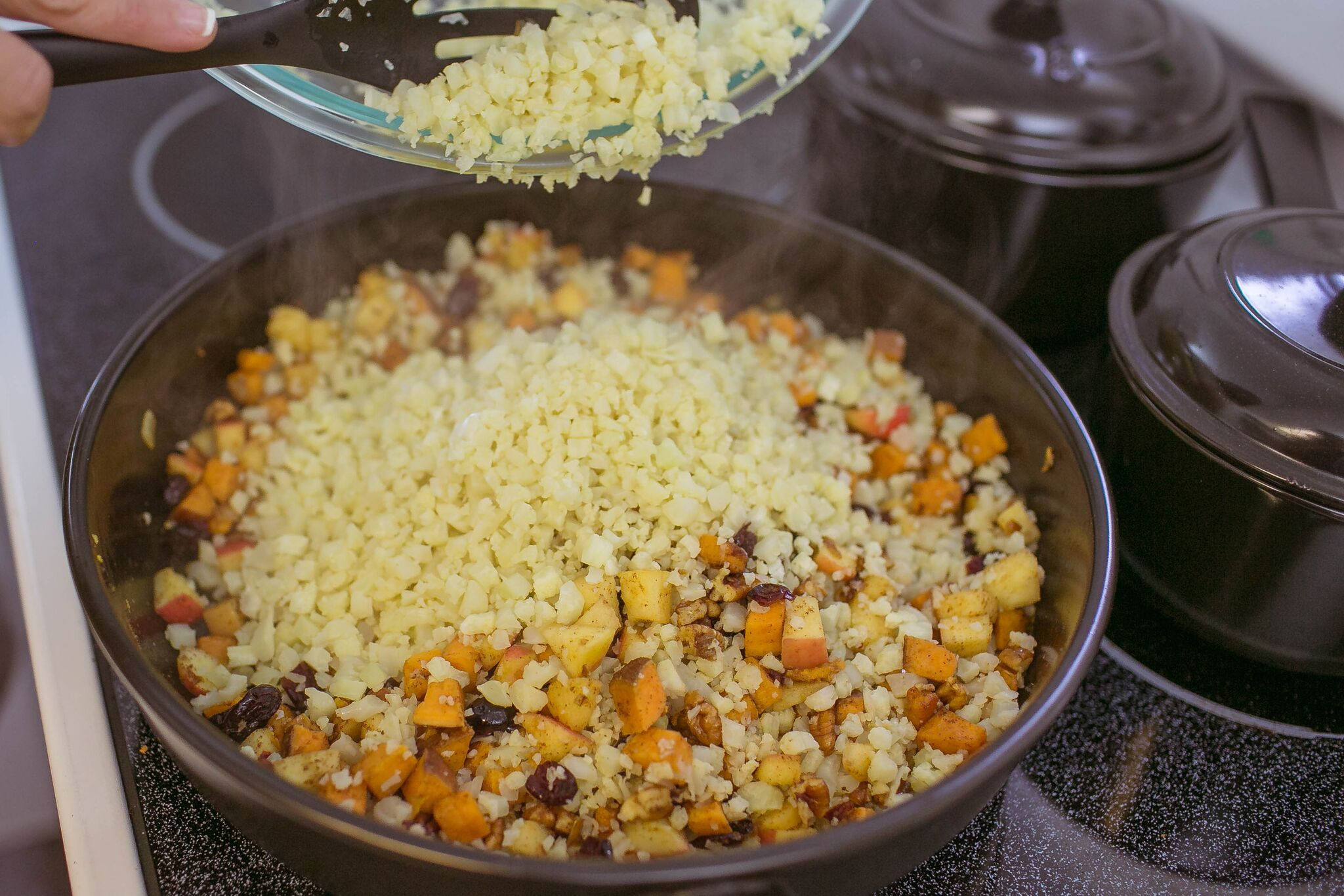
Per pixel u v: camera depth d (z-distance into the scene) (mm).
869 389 551
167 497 500
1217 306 443
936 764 440
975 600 474
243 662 467
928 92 529
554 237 583
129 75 410
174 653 470
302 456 521
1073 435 460
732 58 465
